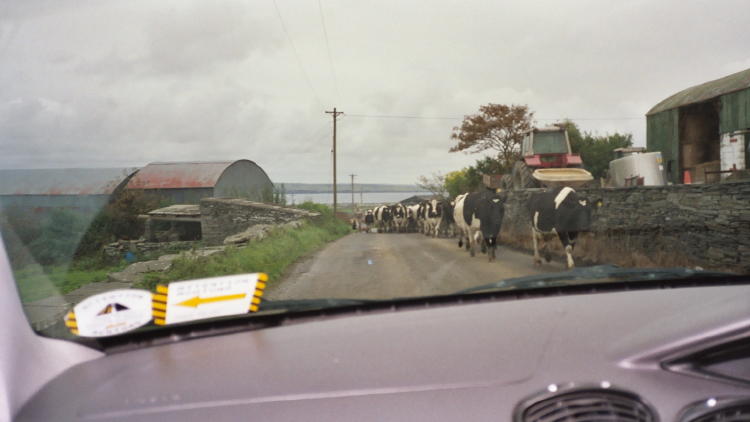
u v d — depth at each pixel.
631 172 11.20
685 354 1.37
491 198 6.89
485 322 1.71
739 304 1.71
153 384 1.29
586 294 2.05
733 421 1.17
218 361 1.43
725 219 4.91
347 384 1.28
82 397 1.22
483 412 1.15
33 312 1.43
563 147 12.17
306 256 4.20
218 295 1.50
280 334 1.64
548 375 1.30
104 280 1.79
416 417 1.14
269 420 1.13
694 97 10.52
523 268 4.77
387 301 1.90
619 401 1.18
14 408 1.14
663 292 2.02
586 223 5.68
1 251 1.32
